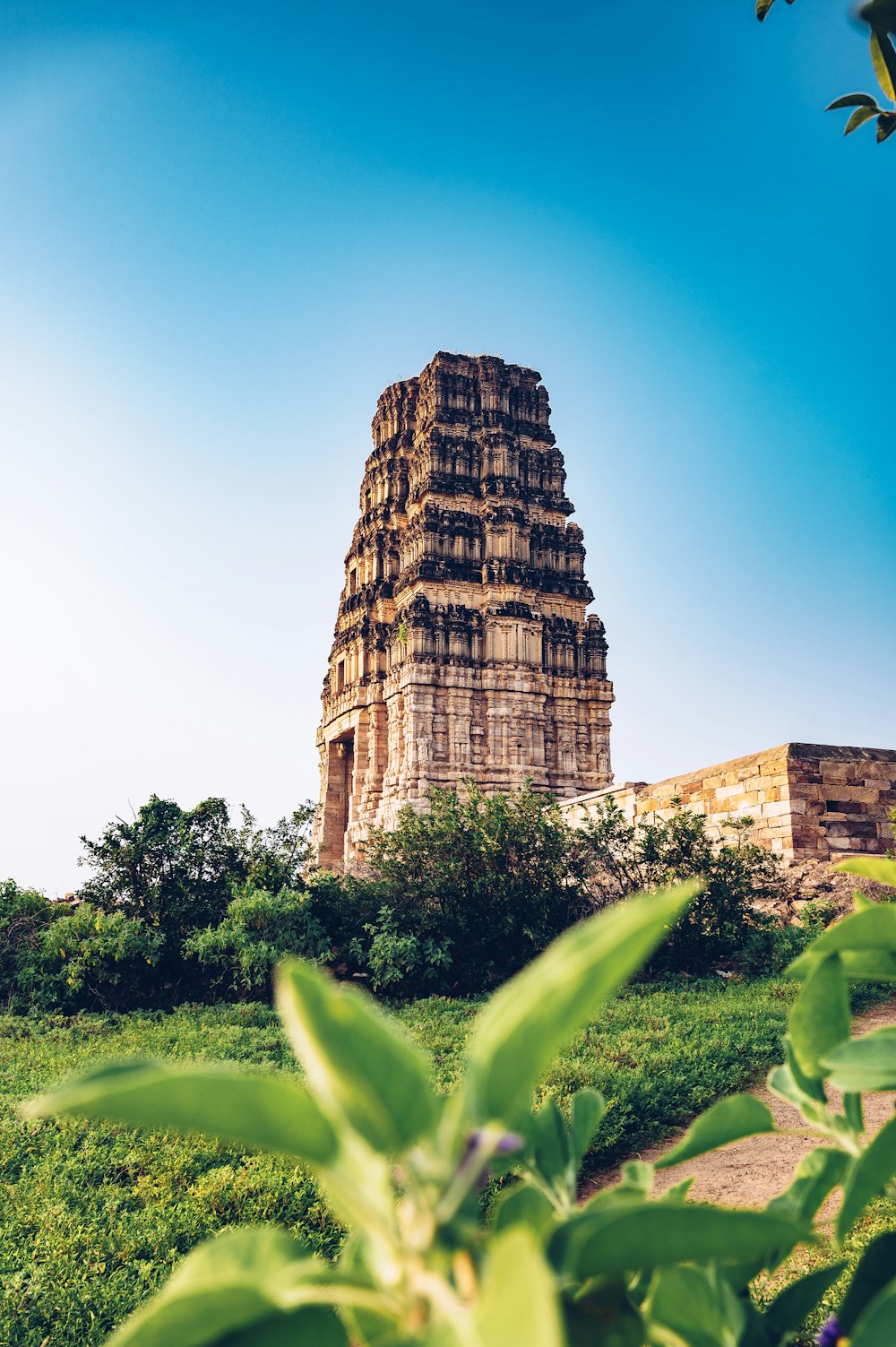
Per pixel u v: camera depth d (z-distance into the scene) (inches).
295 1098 36.0
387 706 1651.1
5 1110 353.7
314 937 664.4
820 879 730.8
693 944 654.5
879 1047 49.9
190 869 710.5
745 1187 287.3
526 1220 48.9
